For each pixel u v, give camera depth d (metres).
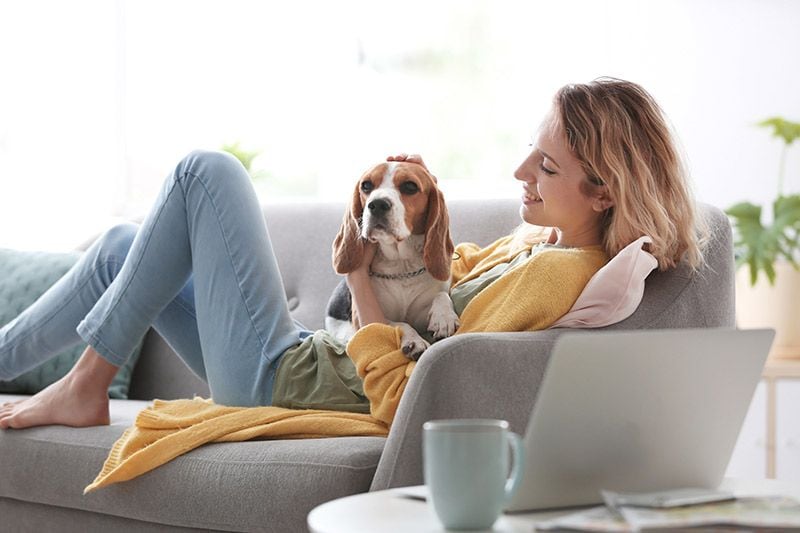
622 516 1.00
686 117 3.40
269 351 1.85
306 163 3.84
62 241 3.88
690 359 1.12
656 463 1.15
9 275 2.75
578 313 1.66
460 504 0.97
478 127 3.64
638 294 1.67
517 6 3.60
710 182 3.38
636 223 1.73
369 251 1.83
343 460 1.49
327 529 0.97
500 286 1.71
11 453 1.90
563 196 1.77
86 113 3.97
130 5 4.01
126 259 1.96
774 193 3.31
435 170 3.69
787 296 2.96
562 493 1.10
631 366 1.08
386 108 3.76
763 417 3.28
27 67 3.96
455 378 1.47
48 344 2.07
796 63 3.30
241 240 1.90
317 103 3.83
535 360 1.52
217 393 1.92
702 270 1.78
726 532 0.94
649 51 3.44
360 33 3.79
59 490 1.82
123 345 1.92
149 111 3.99
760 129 3.33
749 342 1.16
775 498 1.07
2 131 3.94
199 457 1.63
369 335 1.71
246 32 3.92
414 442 1.45
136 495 1.68
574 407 1.07
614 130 1.75
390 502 1.10
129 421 1.98
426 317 1.83
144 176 3.98
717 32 3.37
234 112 3.92
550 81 3.54
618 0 3.46
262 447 1.60
